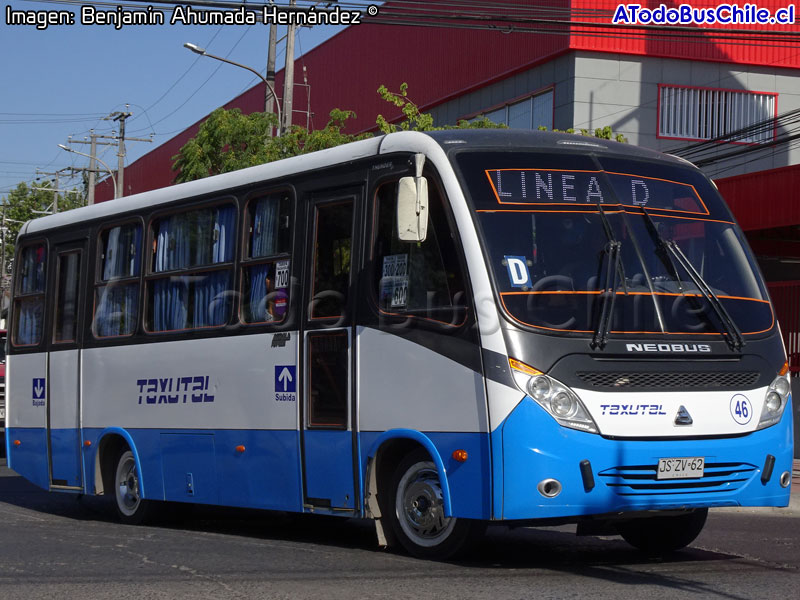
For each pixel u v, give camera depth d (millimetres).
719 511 15438
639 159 10203
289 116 30812
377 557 9906
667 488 9000
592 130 38969
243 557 10000
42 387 15414
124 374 13805
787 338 23500
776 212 24547
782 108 41625
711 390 9219
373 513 10086
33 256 16078
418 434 9555
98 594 8109
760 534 12477
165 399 13047
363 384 10195
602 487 8773
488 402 8922
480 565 9430
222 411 12062
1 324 25781
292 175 11461
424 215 9281
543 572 9039
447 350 9336
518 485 8711
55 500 17125
